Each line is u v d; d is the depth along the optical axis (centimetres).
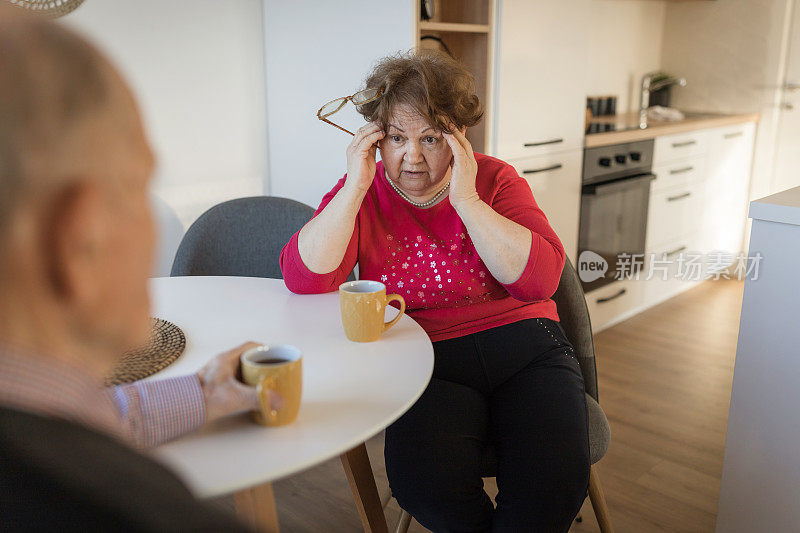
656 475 213
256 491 94
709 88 454
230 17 266
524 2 267
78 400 39
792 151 434
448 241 146
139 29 240
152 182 41
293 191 284
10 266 35
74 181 35
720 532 169
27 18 36
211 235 181
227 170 277
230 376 86
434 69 135
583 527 186
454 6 262
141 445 79
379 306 115
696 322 358
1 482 33
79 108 35
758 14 425
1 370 36
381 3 236
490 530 126
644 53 447
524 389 134
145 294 42
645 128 348
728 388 279
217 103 268
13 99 34
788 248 148
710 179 410
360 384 100
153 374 102
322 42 257
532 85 280
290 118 276
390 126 137
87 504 33
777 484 158
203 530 34
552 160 299
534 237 137
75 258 36
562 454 122
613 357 310
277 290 147
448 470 122
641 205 355
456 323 146
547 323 147
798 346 150
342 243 138
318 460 80
